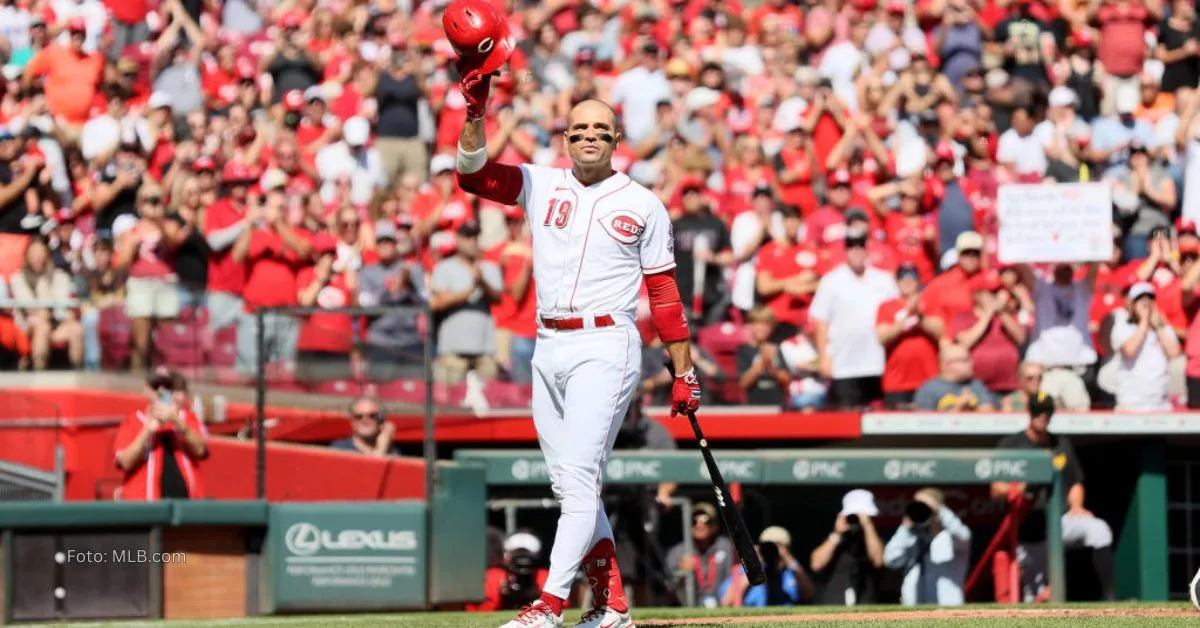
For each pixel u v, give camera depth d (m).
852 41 70.12
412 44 66.19
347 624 30.09
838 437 52.12
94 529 37.50
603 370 23.03
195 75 66.69
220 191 56.34
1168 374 53.22
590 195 23.20
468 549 41.59
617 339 23.12
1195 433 53.03
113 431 48.34
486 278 53.75
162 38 67.38
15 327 50.22
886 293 52.81
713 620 28.66
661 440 46.94
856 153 61.50
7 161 55.88
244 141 60.72
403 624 29.62
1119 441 54.84
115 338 50.06
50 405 46.72
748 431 52.28
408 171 63.84
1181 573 55.34
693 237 54.78
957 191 59.09
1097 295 54.91
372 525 40.28
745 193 60.03
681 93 64.38
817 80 64.25
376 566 40.25
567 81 68.69
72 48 63.91
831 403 52.56
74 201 58.66
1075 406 52.94
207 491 45.78
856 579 44.69
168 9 68.38
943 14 70.06
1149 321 52.91
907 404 52.38
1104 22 66.56
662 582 44.00
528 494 44.03
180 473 43.25
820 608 34.72
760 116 64.94
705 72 64.75
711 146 63.41
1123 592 54.72
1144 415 52.28
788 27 69.06
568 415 23.14
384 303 54.00
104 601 37.44
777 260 54.88
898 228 58.66
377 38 68.31
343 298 54.16
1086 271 54.28
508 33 22.62
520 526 44.16
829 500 46.44
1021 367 52.12
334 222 56.91
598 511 23.81
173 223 53.44
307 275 54.31
